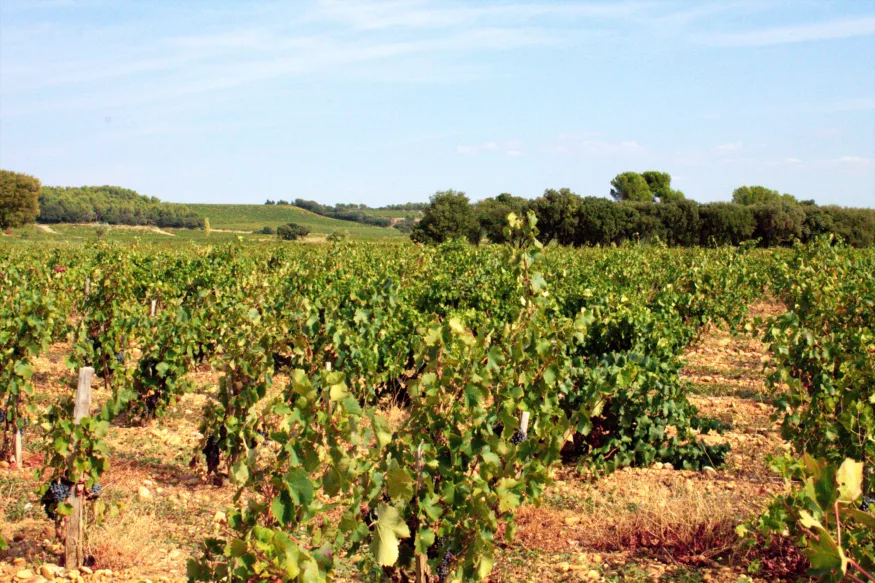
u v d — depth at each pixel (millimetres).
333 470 4035
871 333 8320
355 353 9398
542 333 6469
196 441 9031
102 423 5316
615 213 60219
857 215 60062
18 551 5566
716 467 7734
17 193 71500
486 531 4461
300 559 3750
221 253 19641
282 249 25547
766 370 12453
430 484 4297
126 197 125688
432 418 4730
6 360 7613
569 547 5715
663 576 5027
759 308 21625
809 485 2490
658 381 7762
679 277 17156
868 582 3566
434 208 56750
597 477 7473
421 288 15531
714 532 5512
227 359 7461
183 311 9734
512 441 5531
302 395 4199
